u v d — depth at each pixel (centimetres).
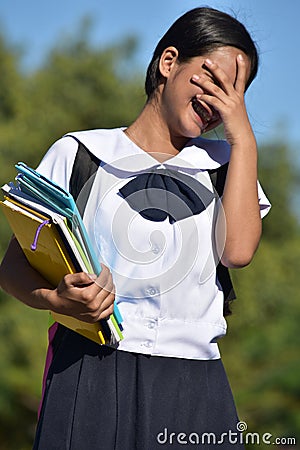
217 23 536
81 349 518
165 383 513
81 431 506
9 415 2453
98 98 2908
